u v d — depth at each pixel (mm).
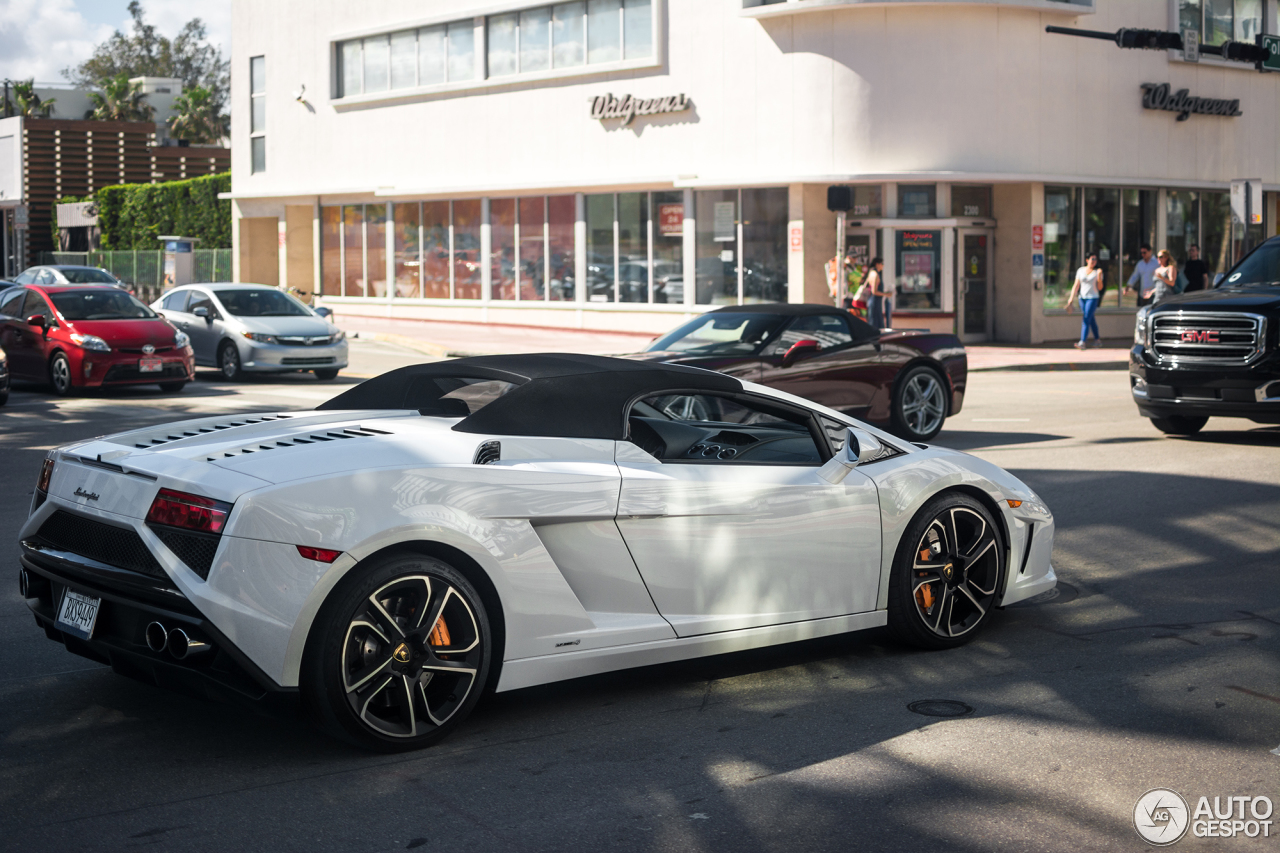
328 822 3646
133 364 16375
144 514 4074
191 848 3469
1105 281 27422
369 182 33625
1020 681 5047
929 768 4094
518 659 4375
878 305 22188
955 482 5508
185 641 3896
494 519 4281
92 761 4121
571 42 28500
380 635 4062
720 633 4832
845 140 24516
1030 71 25156
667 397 4945
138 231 46781
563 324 29422
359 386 5355
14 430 12891
